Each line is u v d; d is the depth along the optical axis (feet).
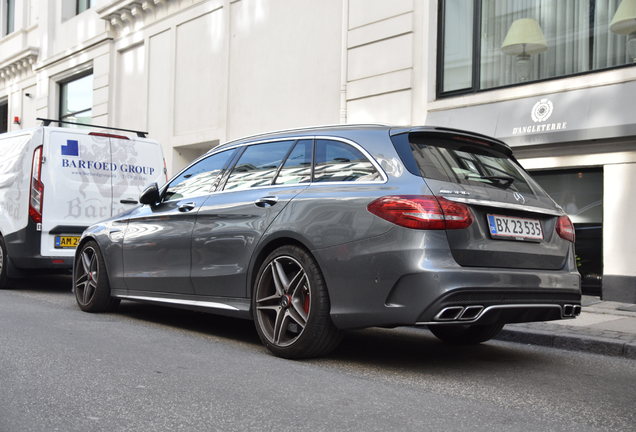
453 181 13.96
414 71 33.19
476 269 13.30
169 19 49.52
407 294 13.15
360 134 15.11
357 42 35.55
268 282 15.74
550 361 16.46
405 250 13.17
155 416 10.52
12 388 11.89
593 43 28.35
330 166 15.28
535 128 28.02
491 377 14.25
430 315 12.93
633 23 27.04
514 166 16.19
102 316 21.11
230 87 44.19
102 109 56.44
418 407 11.54
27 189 27.30
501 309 13.64
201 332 18.69
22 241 27.32
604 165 26.53
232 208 16.81
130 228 20.42
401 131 14.60
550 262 14.97
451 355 16.74
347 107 36.04
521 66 30.53
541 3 30.01
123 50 55.16
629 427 10.78
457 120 31.04
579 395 12.89
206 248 17.39
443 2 32.99
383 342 18.30
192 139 47.03
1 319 19.52
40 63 66.18
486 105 30.25
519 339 19.36
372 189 14.05
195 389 12.19
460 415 11.15
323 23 37.99
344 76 36.11
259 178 16.85
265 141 17.33
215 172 18.39
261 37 41.98
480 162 15.24
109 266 21.22
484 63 31.68
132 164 29.81
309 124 38.58
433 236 13.14
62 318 20.25
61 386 12.11
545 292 14.39
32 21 70.28
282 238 15.37
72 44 62.08
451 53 32.76
